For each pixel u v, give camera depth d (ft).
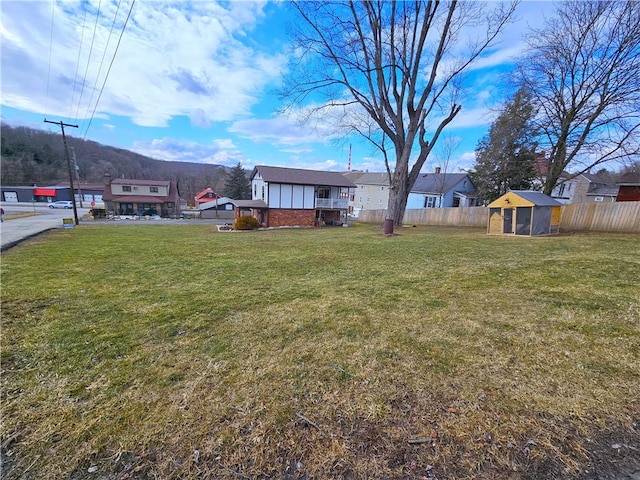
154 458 4.28
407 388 5.78
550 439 4.49
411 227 50.98
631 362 6.48
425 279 14.14
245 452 4.37
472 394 5.54
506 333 8.07
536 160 57.26
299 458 4.27
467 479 3.91
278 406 5.32
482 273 14.78
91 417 5.07
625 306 9.63
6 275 16.42
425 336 8.04
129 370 6.57
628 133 37.01
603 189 88.07
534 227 31.35
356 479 3.94
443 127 45.16
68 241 34.27
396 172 44.47
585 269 14.52
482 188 76.69
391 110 42.32
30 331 8.75
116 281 14.99
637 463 4.08
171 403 5.43
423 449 4.38
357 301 11.19
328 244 28.71
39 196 156.35
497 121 63.26
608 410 5.05
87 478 3.99
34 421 4.99
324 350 7.39
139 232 49.73
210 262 20.33
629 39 34.19
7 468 4.13
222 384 6.01
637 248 20.59
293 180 68.69
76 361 6.98
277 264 19.25
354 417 5.03
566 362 6.55
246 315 9.98
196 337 8.30
